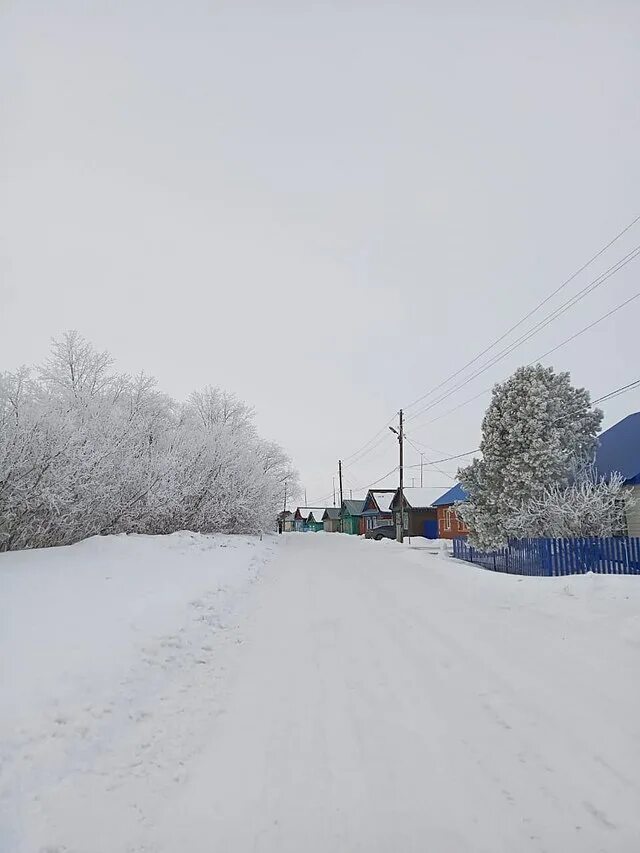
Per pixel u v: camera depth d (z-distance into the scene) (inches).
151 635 284.7
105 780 153.8
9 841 124.2
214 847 125.4
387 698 215.6
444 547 1173.7
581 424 732.0
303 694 220.5
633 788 147.3
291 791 148.9
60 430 529.7
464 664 256.7
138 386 1075.3
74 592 352.5
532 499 690.2
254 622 359.6
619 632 283.1
